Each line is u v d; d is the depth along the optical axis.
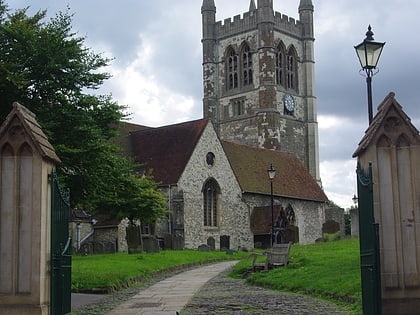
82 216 51.78
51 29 28.97
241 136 92.25
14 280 13.23
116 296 21.47
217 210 59.38
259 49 91.31
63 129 28.69
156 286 24.92
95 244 47.25
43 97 28.83
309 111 95.94
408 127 14.41
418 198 14.23
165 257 37.50
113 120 31.12
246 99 92.50
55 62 28.31
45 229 13.52
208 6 97.81
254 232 62.88
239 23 94.50
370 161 14.34
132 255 37.16
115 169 31.75
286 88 94.12
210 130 59.56
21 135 13.55
